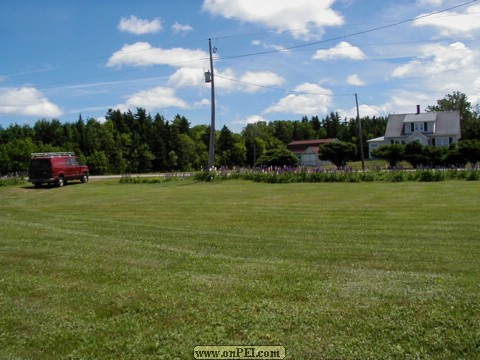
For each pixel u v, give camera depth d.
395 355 4.14
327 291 5.66
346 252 7.92
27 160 47.94
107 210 15.30
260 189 21.97
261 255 7.84
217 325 4.80
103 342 4.50
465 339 4.35
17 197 22.22
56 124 66.19
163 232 10.38
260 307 5.20
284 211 13.70
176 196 19.64
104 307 5.35
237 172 29.20
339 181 25.66
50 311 5.27
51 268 7.07
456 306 5.06
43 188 27.08
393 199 16.02
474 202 14.46
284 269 6.77
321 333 4.55
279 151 49.50
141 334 4.65
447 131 63.88
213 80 31.66
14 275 6.73
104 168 62.06
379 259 7.35
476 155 39.81
